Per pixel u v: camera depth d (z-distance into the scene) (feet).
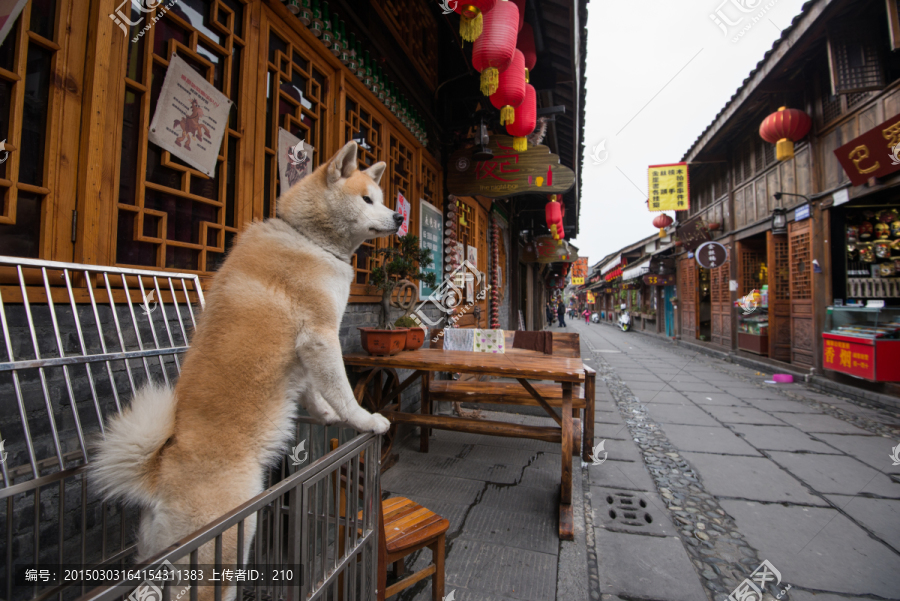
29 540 4.21
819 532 8.31
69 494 4.61
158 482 3.51
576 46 13.26
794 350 26.30
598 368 29.53
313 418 5.29
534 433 9.05
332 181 4.99
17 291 4.19
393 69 13.28
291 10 8.39
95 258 4.97
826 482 10.69
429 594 6.44
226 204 7.19
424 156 15.90
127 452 3.42
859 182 18.76
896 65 18.26
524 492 9.91
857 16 18.03
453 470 11.16
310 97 9.36
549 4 12.00
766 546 7.81
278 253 4.52
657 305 58.85
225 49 7.06
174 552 2.25
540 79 15.81
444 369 9.27
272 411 4.14
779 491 10.16
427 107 16.21
